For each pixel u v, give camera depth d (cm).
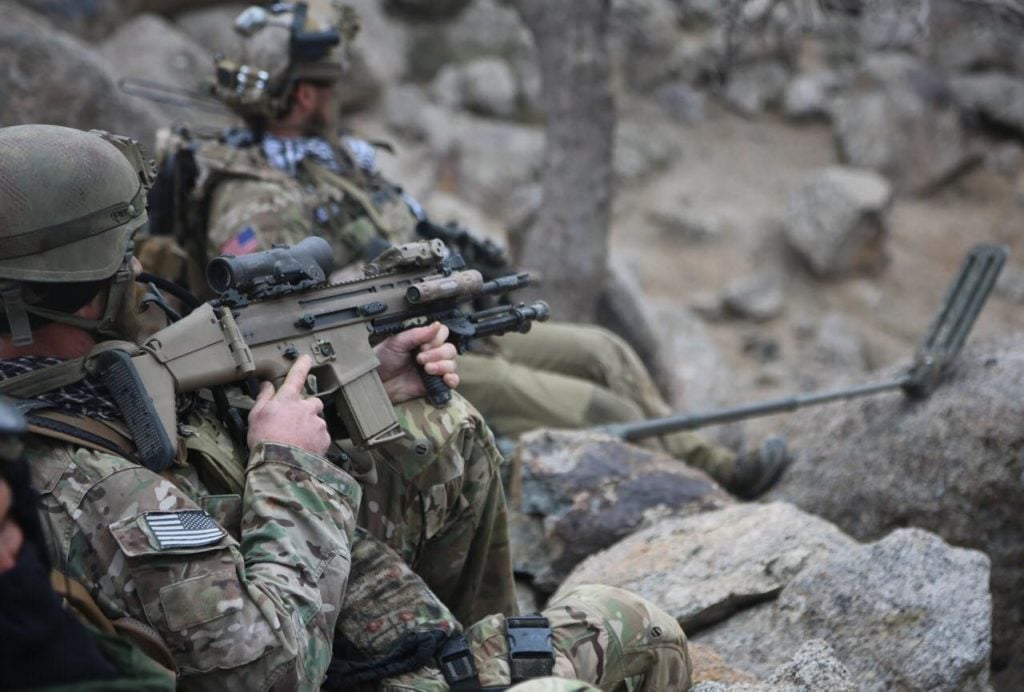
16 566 225
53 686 226
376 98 1286
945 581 426
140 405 278
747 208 1384
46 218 276
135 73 1068
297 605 274
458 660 307
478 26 1411
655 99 1466
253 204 520
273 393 301
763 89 1490
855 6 778
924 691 401
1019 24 729
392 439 318
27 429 267
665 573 465
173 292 325
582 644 324
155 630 262
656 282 1291
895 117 1448
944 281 1362
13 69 823
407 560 343
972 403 562
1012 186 1477
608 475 536
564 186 777
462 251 579
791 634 431
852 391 582
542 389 596
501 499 360
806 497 598
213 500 292
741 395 1167
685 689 346
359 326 322
